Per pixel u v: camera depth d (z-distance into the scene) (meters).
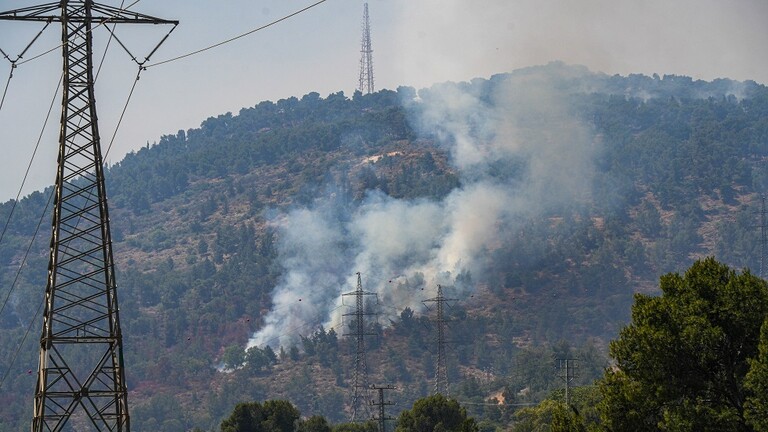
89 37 123.12
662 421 104.81
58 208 119.06
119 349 117.38
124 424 117.69
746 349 104.19
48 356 115.62
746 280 106.62
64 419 115.56
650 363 104.94
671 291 111.50
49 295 116.69
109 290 118.38
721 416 100.88
